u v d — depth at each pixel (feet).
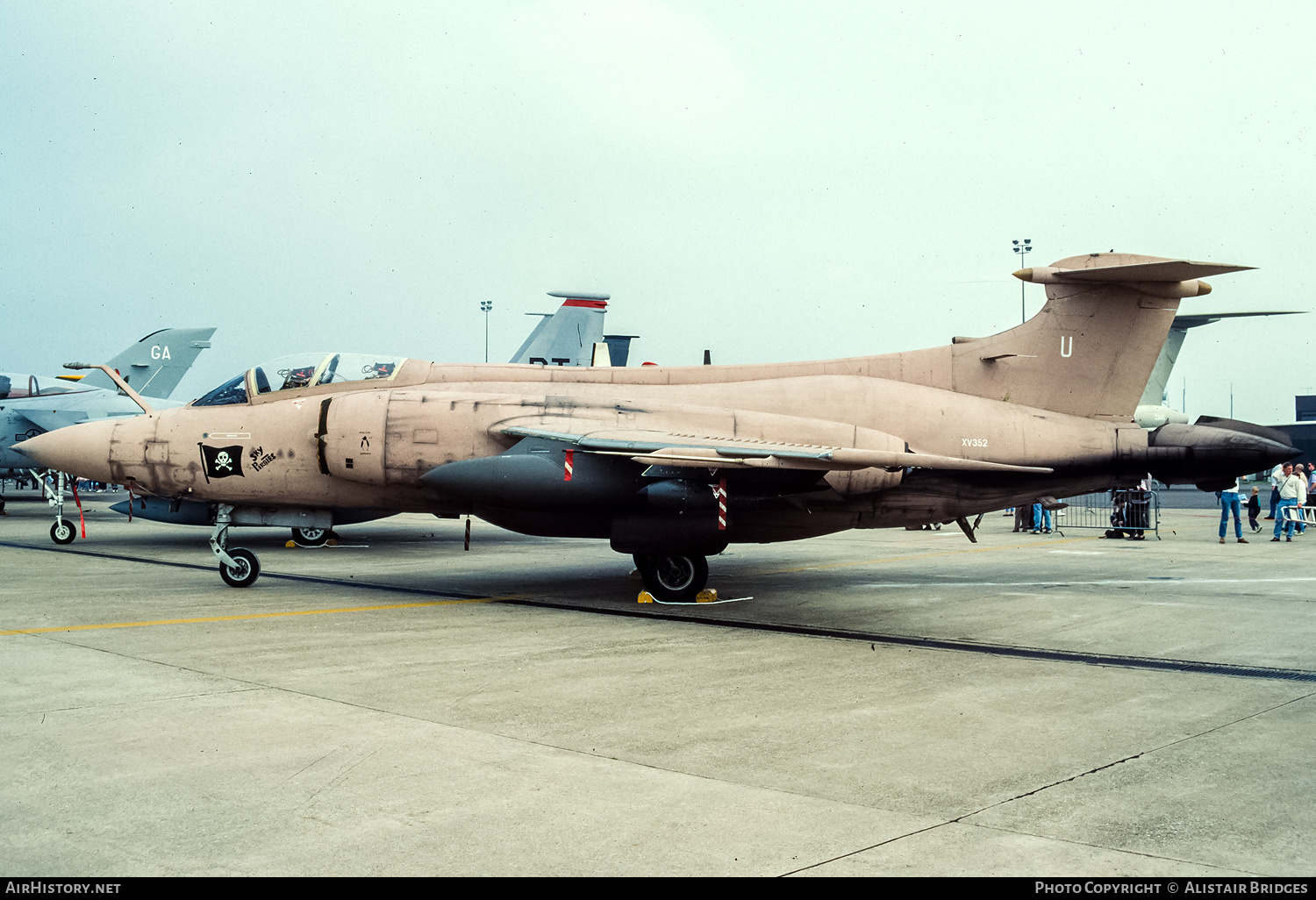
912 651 26.78
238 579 40.14
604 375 41.63
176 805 13.83
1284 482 72.84
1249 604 36.91
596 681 22.52
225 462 39.04
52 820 13.24
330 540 64.13
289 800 14.07
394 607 34.86
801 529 38.91
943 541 73.15
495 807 13.85
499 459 35.55
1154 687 22.22
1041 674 23.71
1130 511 76.33
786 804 14.07
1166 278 38.83
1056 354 40.63
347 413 38.19
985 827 13.17
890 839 12.71
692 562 36.76
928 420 39.40
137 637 27.99
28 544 62.23
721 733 17.95
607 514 36.24
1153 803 14.20
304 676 22.66
